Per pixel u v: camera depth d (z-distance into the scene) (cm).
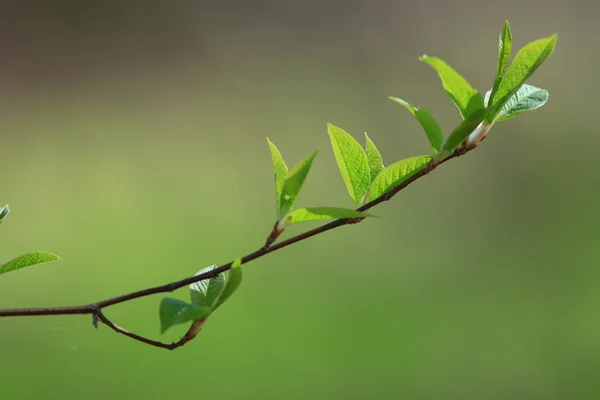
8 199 535
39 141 664
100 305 144
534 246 494
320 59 848
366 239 490
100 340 349
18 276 410
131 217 517
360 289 428
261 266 446
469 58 838
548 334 390
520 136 632
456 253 481
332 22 885
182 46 881
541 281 447
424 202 551
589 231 502
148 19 882
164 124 724
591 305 411
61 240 475
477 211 541
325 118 731
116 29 880
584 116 680
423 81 805
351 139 144
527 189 571
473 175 591
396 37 863
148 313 376
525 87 144
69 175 590
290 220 142
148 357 339
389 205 541
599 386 350
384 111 748
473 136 143
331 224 143
